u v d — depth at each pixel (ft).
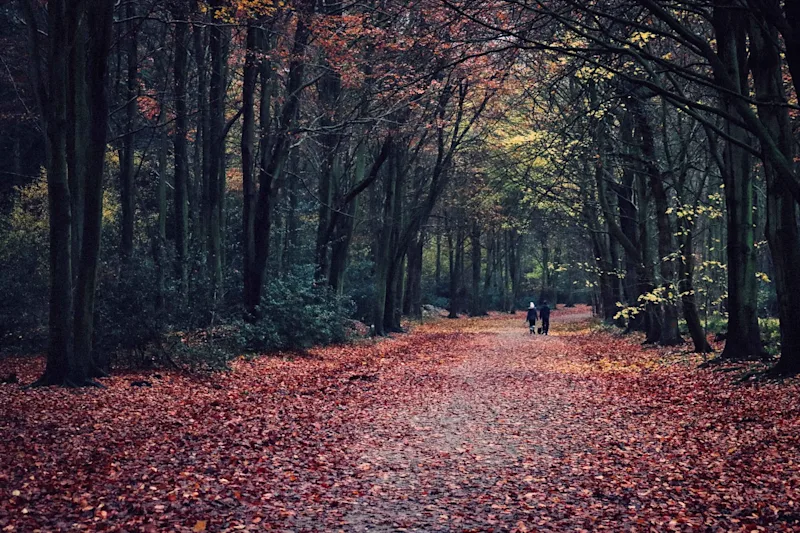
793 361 50.60
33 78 55.93
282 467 29.14
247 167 81.56
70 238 53.26
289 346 82.38
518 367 73.51
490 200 149.38
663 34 41.81
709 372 58.44
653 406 44.73
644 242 99.55
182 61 87.25
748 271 63.36
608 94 58.85
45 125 55.93
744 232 63.36
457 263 215.10
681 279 79.61
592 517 22.36
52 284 49.83
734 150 62.59
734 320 64.03
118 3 64.03
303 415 41.91
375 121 82.89
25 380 53.62
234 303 95.55
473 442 34.83
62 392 46.78
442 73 57.36
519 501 24.53
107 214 101.76
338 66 76.18
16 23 97.40
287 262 128.77
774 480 25.61
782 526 20.83
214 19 73.82
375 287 131.23
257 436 34.99
